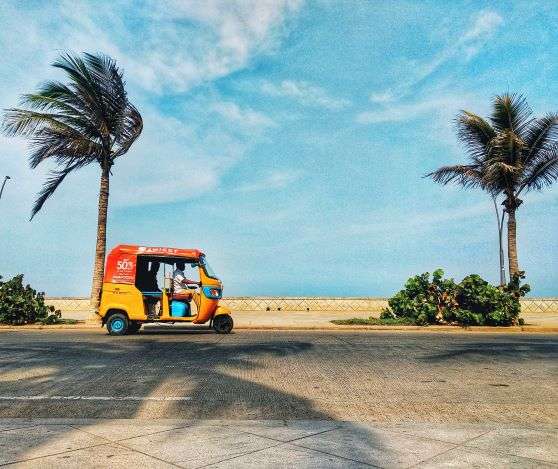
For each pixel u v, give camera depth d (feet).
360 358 28.96
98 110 54.08
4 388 19.94
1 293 53.16
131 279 42.32
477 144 62.75
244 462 10.85
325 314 71.61
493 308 53.57
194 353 30.45
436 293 55.47
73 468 10.43
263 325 50.65
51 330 50.03
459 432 13.58
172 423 14.25
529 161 61.11
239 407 17.03
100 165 56.75
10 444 12.14
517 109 60.64
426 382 21.88
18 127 49.85
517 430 13.87
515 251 61.05
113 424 14.12
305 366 25.86
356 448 11.94
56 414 15.92
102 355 29.45
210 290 42.57
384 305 77.51
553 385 21.45
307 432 13.37
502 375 23.77
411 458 11.23
